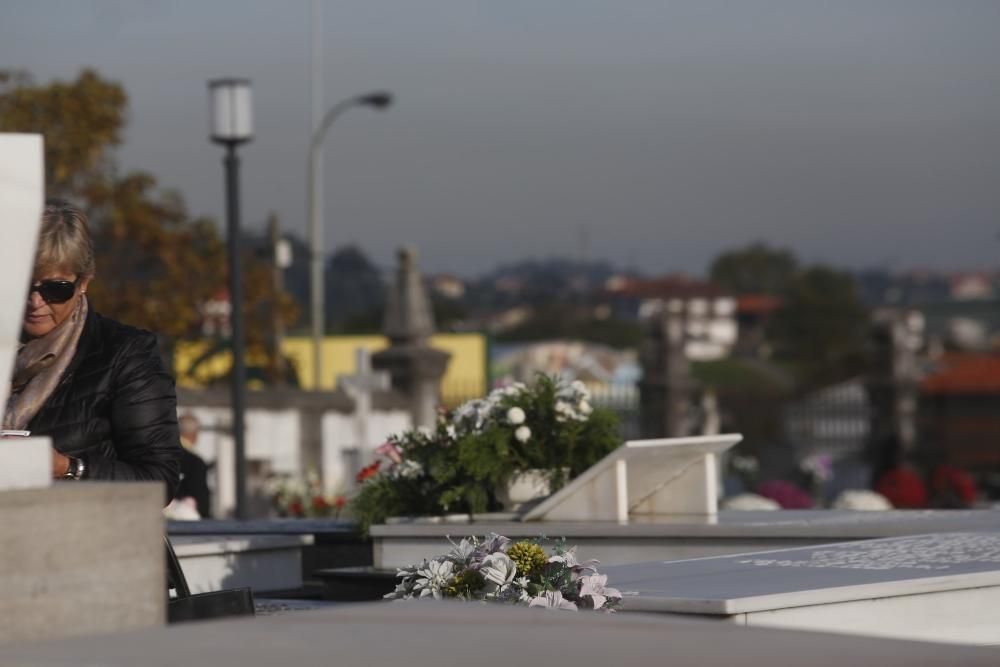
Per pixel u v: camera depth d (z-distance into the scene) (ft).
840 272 458.91
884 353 143.33
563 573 17.34
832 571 17.07
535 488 28.37
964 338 400.88
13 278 9.72
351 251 277.44
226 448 88.22
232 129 65.51
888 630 15.60
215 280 121.70
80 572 9.57
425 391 106.42
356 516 28.66
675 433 135.33
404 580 19.10
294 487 77.05
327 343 150.92
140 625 9.86
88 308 18.22
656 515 27.30
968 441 167.32
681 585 16.34
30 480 9.70
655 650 7.78
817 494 105.50
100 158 115.85
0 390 9.78
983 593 16.35
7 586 9.21
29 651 7.78
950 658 8.21
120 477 17.46
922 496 90.84
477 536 25.00
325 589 25.75
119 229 115.65
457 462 27.99
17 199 9.68
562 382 29.19
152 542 9.95
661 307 138.00
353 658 7.47
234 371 66.08
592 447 28.76
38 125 113.70
